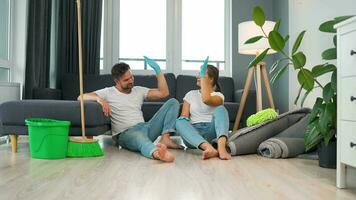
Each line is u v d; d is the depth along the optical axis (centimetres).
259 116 275
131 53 469
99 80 412
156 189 143
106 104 261
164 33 473
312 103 325
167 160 213
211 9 480
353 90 142
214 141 251
